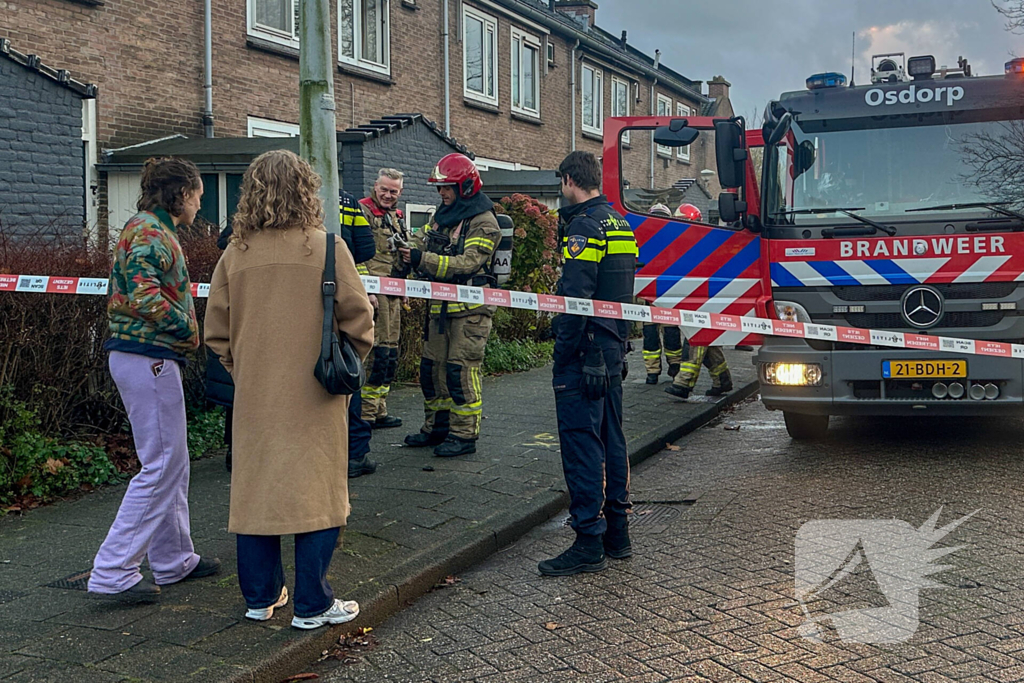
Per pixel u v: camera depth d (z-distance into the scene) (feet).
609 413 16.79
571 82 81.82
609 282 16.42
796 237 23.58
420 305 34.40
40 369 20.51
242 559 13.29
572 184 16.71
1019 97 23.03
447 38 64.59
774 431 28.45
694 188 30.63
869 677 12.15
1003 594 14.74
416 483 20.61
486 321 23.03
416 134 47.03
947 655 12.72
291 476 12.80
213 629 13.11
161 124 44.09
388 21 59.06
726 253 25.25
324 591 13.20
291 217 12.98
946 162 23.15
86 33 40.57
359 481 20.75
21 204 33.50
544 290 42.88
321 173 17.26
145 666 12.01
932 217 22.90
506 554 17.49
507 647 13.42
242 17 48.08
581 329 15.98
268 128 49.98
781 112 23.94
